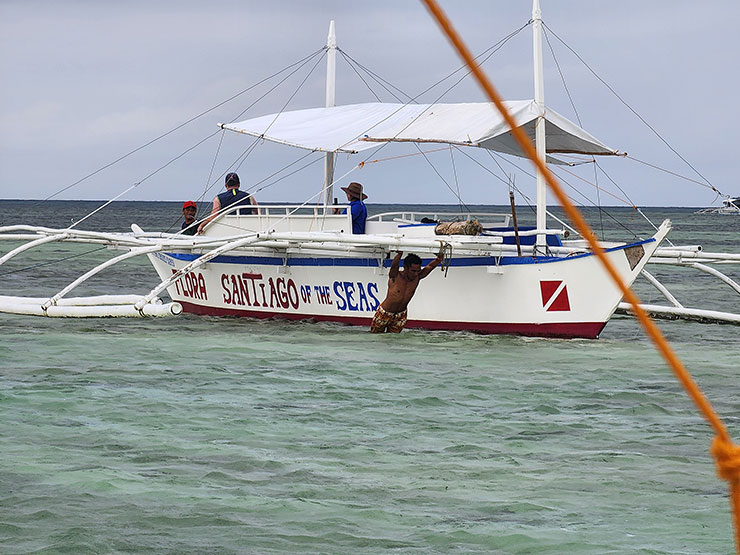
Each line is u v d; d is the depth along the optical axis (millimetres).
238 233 57188
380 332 50656
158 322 54188
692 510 22234
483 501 22766
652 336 8531
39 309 52375
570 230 51812
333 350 44969
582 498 23125
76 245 139375
